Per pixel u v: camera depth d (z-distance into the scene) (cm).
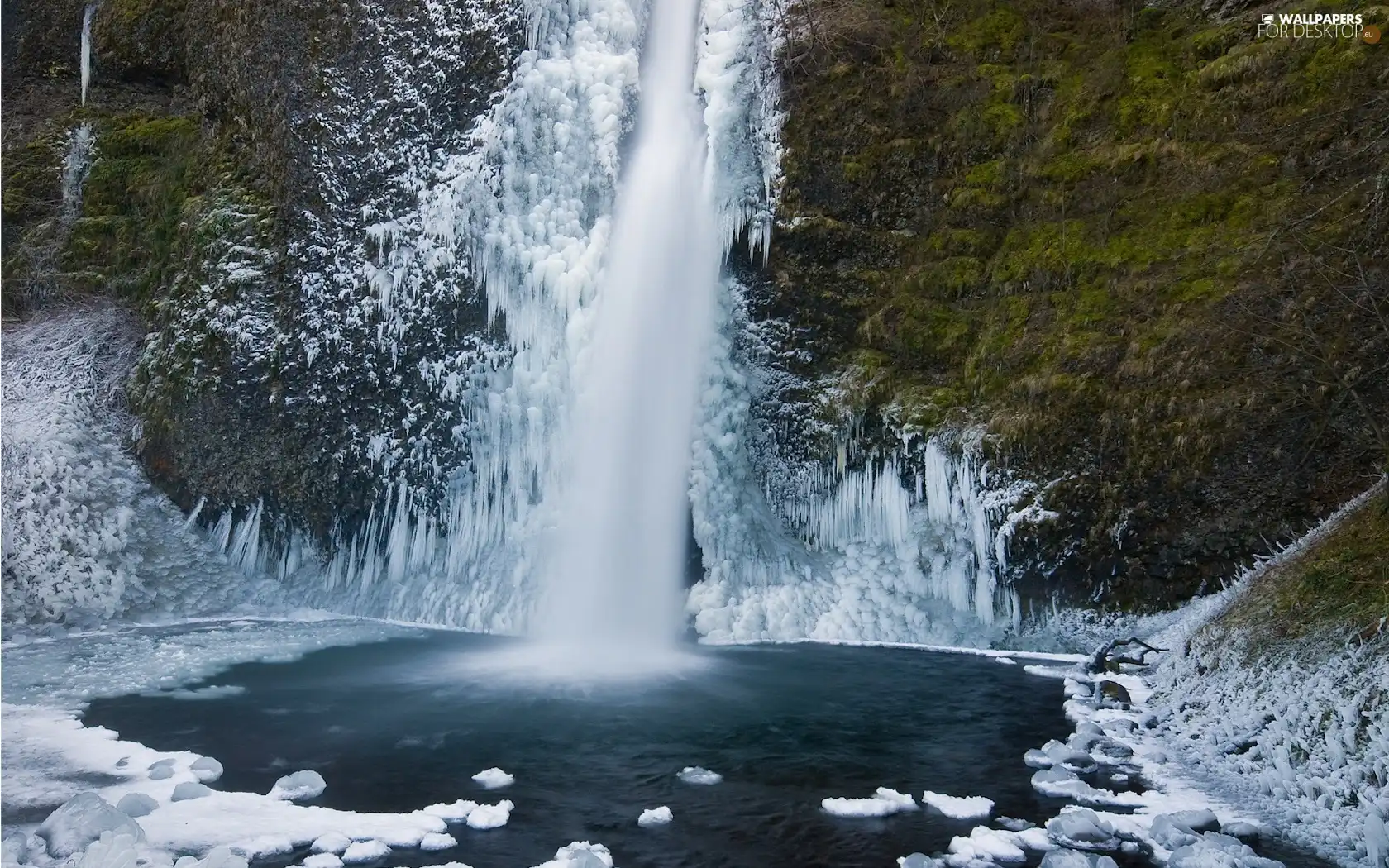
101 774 656
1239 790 648
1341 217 1009
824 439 1243
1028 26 1302
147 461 1367
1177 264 1093
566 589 1164
